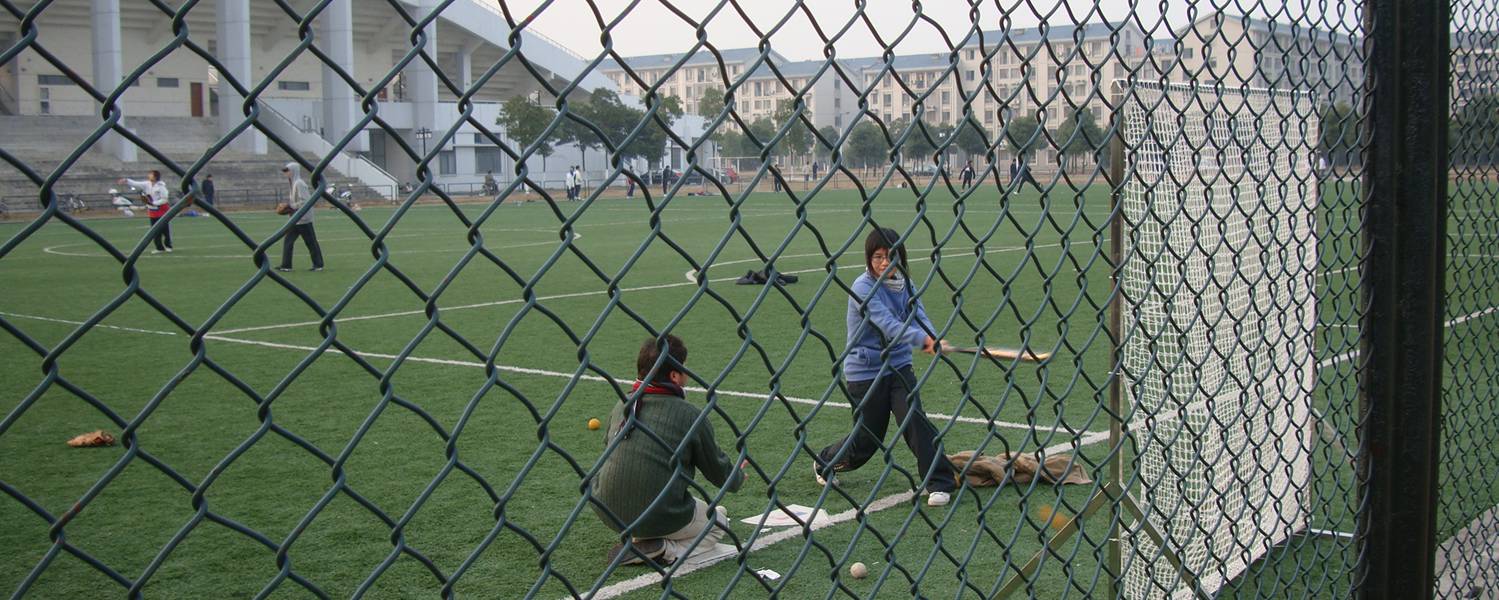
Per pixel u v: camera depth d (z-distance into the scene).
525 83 44.81
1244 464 4.50
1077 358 2.69
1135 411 2.86
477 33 50.47
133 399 9.33
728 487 2.00
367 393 9.42
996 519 5.81
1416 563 3.26
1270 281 3.25
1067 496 6.14
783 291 2.01
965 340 11.91
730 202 1.88
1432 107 3.11
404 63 1.48
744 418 8.25
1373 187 3.13
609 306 1.75
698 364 10.66
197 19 44.44
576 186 41.69
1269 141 4.36
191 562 5.30
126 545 5.57
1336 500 5.80
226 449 7.59
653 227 1.78
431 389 9.64
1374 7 3.08
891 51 2.05
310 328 13.48
